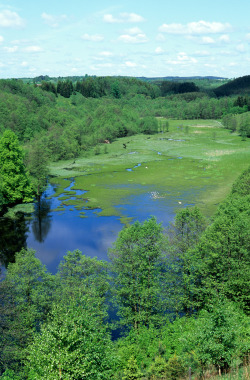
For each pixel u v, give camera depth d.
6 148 90.44
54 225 75.69
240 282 36.22
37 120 178.25
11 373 28.61
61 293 36.72
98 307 35.91
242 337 26.22
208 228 43.44
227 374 22.72
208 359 24.02
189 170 122.69
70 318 24.23
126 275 40.56
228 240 39.41
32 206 88.81
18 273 36.84
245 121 196.75
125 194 97.06
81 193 100.00
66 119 197.12
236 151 152.12
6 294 34.53
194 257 39.59
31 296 34.81
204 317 29.44
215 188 99.94
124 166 134.75
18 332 31.33
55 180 115.94
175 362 26.33
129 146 180.12
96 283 38.09
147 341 33.94
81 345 22.72
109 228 73.12
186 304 39.75
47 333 22.84
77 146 158.25
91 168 133.25
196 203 86.69
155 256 40.62
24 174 94.69
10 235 70.56
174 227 47.16
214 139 194.00
